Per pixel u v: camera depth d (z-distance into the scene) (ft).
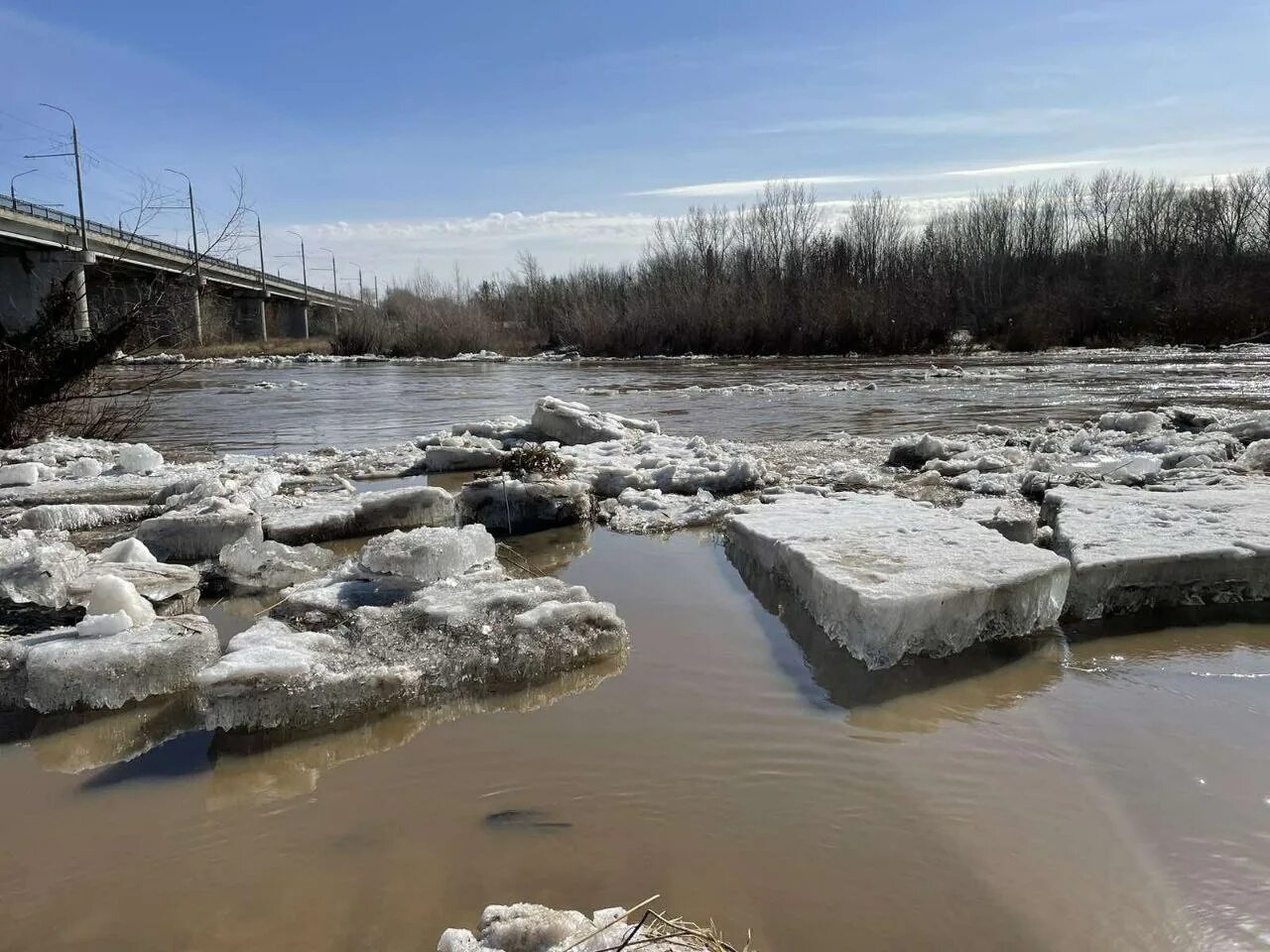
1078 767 9.76
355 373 103.09
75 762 10.41
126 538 18.52
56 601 14.02
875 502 20.72
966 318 141.59
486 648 12.44
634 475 25.59
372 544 14.87
